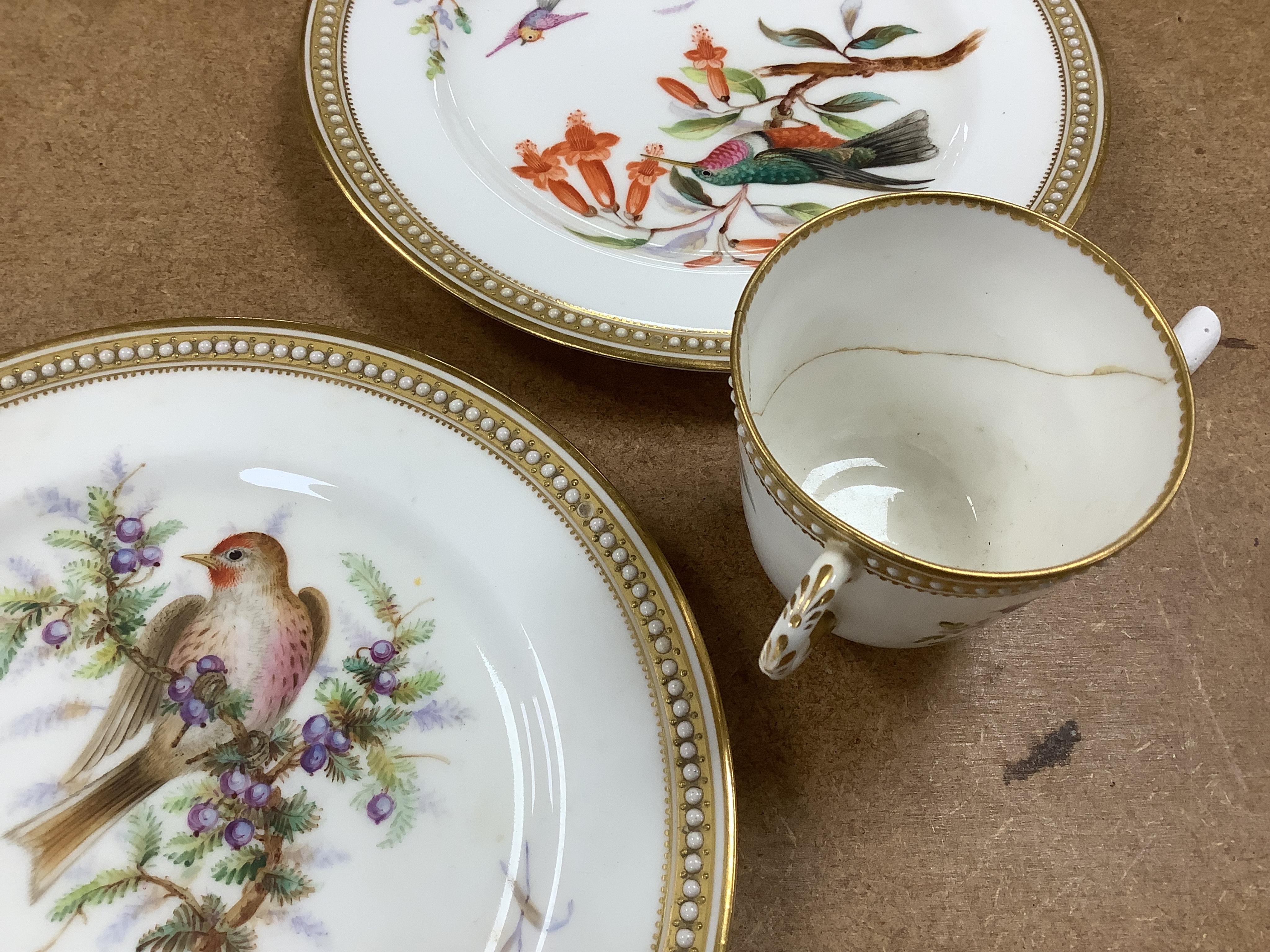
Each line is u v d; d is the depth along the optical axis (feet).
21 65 1.96
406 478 1.38
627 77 1.97
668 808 1.18
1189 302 1.80
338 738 1.27
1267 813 1.36
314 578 1.35
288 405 1.41
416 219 1.60
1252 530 1.58
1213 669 1.46
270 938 1.15
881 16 2.07
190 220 1.80
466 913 1.17
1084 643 1.48
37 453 1.35
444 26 1.93
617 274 1.61
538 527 1.35
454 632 1.33
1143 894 1.30
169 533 1.36
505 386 1.66
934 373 1.43
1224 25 2.20
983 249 1.24
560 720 1.25
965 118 1.89
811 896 1.28
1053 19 1.95
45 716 1.25
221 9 2.10
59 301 1.68
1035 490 1.37
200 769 1.24
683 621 1.26
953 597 0.97
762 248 1.71
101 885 1.16
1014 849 1.32
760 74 1.99
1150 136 2.02
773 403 1.36
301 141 1.92
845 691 1.43
